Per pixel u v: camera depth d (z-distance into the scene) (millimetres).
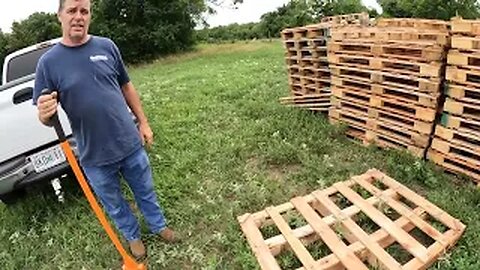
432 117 4156
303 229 3512
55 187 4477
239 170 4793
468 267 2994
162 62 22625
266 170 4781
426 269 3055
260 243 3424
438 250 3109
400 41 4324
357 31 4801
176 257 3584
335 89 5266
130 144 3275
